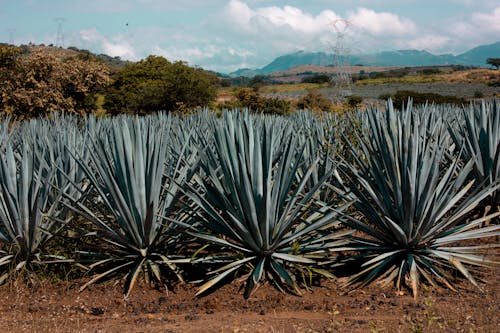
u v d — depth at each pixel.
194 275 5.20
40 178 5.24
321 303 4.52
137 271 4.89
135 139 5.01
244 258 4.98
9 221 5.15
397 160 5.07
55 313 4.49
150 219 4.86
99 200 5.97
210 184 5.44
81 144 6.00
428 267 4.93
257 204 4.82
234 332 3.88
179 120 9.86
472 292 4.63
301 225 5.43
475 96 45.59
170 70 28.84
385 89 62.16
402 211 4.99
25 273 5.20
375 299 4.56
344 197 5.18
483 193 5.17
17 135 7.86
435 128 5.81
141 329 4.06
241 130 4.92
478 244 5.95
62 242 5.50
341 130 7.42
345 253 5.71
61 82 25.03
